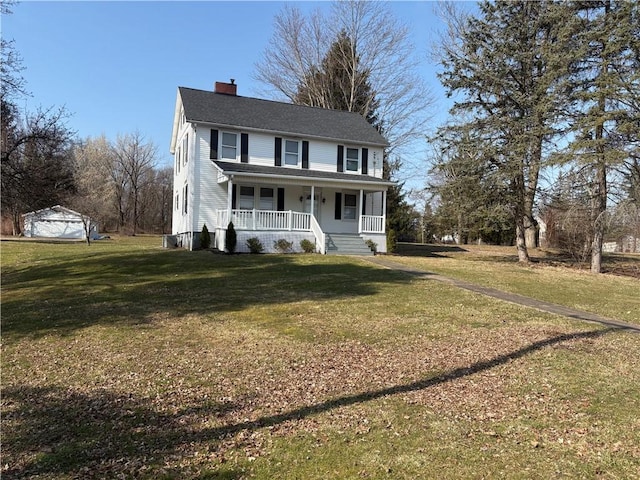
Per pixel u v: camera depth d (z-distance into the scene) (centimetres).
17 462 362
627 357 630
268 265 1591
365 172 2462
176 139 2839
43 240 3322
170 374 574
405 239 4119
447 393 501
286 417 444
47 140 1655
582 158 1614
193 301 1025
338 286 1213
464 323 830
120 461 363
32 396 510
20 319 883
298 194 2305
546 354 639
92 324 835
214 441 396
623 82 1562
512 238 3712
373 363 607
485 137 1959
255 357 639
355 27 3359
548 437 399
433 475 338
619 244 3259
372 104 3447
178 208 2706
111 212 5391
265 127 2220
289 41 3506
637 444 388
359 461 358
